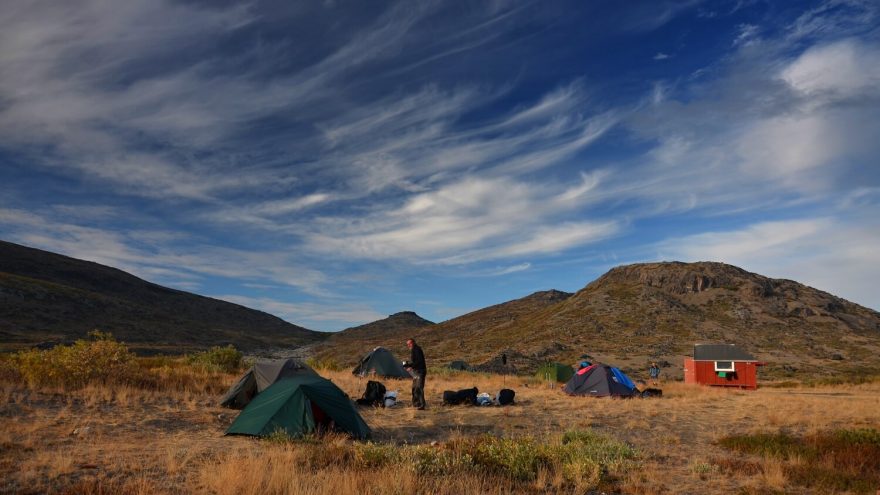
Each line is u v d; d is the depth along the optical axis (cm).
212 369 2223
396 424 1304
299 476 720
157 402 1359
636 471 894
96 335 1602
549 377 3194
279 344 18062
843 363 6444
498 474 834
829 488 795
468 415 1462
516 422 1373
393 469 770
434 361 8488
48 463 760
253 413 1102
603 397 1988
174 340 13550
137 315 15088
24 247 19125
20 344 8762
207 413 1277
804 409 1688
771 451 1040
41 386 1367
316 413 1138
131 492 651
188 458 831
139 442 944
